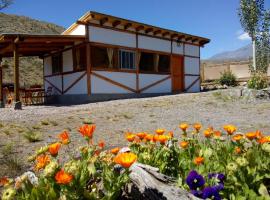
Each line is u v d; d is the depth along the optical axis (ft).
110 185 7.14
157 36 64.03
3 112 37.93
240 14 58.54
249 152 9.23
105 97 53.42
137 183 8.15
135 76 58.95
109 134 23.65
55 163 6.78
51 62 63.87
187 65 72.18
